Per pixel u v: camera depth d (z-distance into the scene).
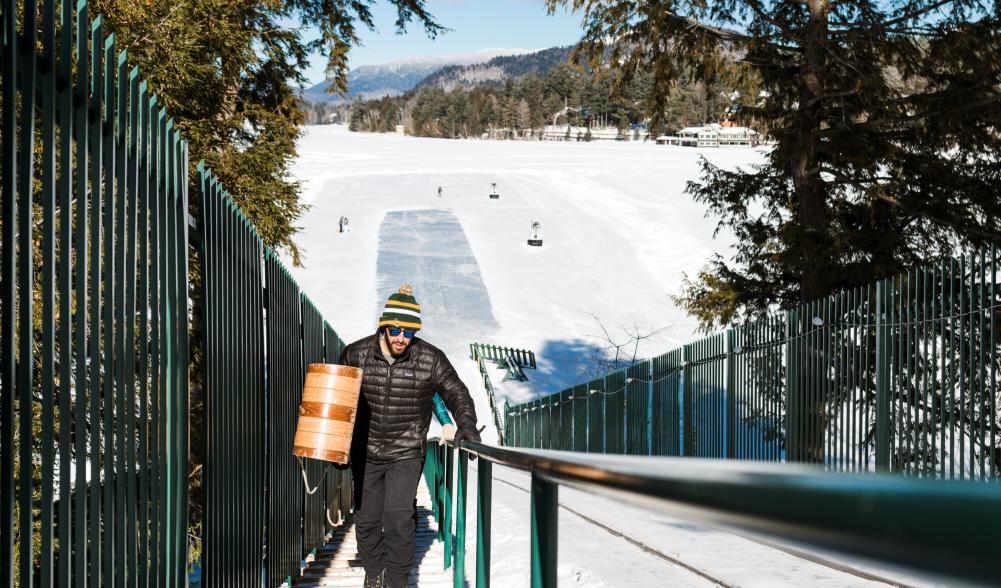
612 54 15.65
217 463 3.84
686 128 190.50
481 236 64.50
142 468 2.79
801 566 6.14
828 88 15.24
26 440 1.85
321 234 63.91
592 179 90.75
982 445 6.36
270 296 5.66
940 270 7.24
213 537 3.75
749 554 6.67
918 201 15.59
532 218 71.12
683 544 7.28
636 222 66.88
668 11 14.83
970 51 13.92
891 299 7.78
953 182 15.74
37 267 6.15
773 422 10.20
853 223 16.53
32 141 1.88
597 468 1.01
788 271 17.77
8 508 1.76
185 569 3.37
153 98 2.92
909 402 7.25
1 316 1.75
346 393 4.56
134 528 2.69
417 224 68.94
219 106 14.32
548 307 47.41
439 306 46.16
